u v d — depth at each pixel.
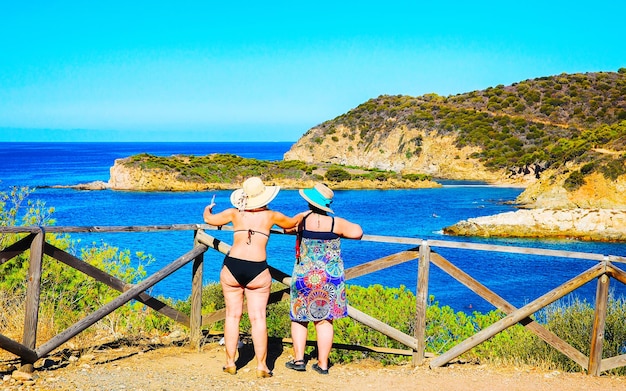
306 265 5.67
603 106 118.62
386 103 143.38
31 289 5.14
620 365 6.09
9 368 5.41
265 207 5.58
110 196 74.56
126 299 5.86
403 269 29.62
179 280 24.34
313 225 5.67
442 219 54.22
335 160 136.38
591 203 57.38
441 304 22.09
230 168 90.44
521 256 34.47
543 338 6.18
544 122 116.00
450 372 6.14
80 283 7.78
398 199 73.69
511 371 6.24
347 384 5.59
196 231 6.52
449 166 109.62
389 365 6.86
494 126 115.12
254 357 6.42
